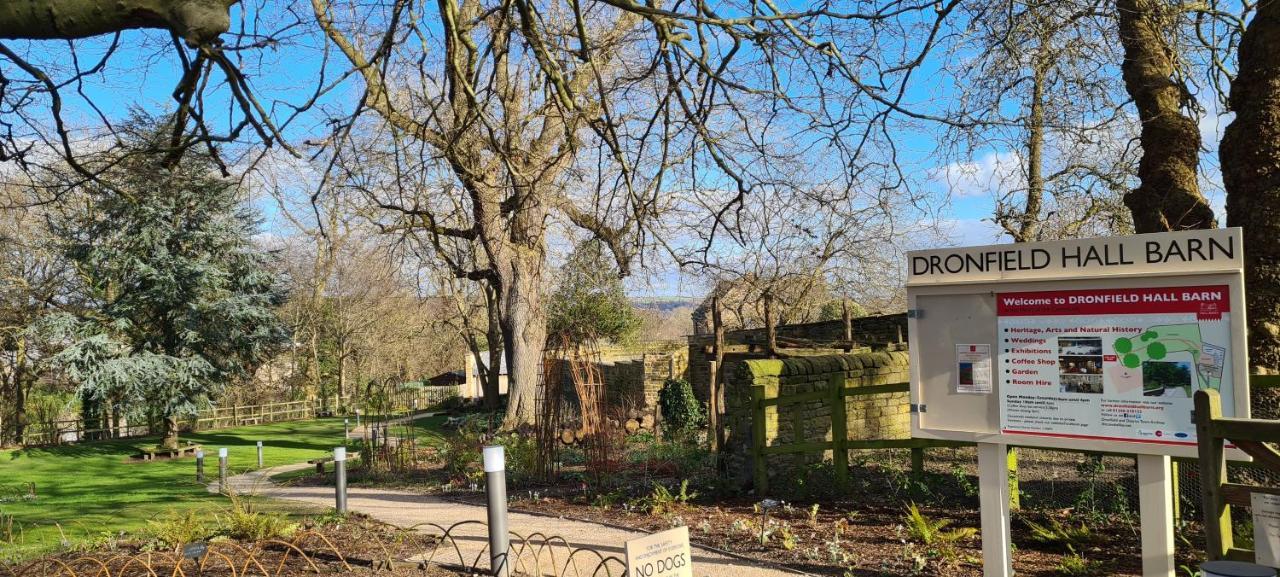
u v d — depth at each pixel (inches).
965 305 223.0
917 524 273.9
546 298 953.5
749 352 618.2
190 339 1119.6
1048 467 389.1
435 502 463.8
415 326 1907.0
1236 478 276.4
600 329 1234.0
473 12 327.6
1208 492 181.3
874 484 368.8
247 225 1221.7
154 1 142.1
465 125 266.5
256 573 247.4
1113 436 198.4
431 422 1358.3
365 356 1967.3
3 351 1290.6
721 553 275.6
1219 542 179.8
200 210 1111.0
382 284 1152.2
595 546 293.0
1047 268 208.5
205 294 1169.4
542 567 265.0
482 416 1171.3
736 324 1063.6
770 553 271.6
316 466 756.6
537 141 370.0
